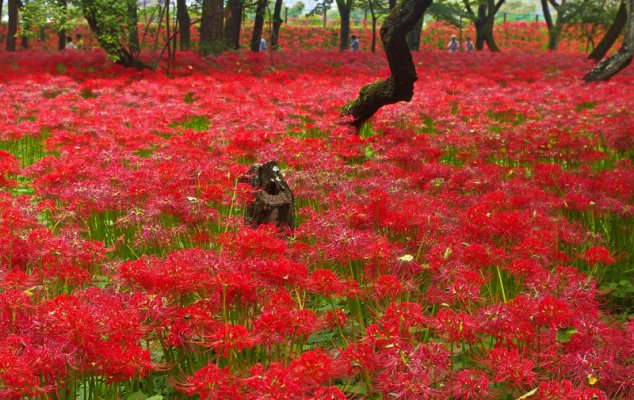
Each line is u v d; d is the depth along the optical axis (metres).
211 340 3.62
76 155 7.45
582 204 5.70
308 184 6.35
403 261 4.32
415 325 4.04
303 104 11.98
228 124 10.34
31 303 3.74
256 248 4.10
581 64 22.39
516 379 3.21
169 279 3.61
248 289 3.66
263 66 19.84
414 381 3.12
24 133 9.37
